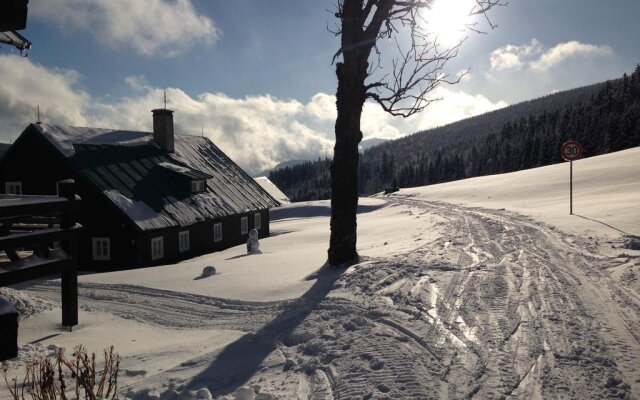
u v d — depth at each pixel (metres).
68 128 26.72
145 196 24.80
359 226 27.30
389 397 5.01
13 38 8.22
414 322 7.17
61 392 4.10
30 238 8.27
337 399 5.14
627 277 9.16
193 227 26.30
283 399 5.20
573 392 4.95
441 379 5.36
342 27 11.94
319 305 8.62
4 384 6.11
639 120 92.75
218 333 8.15
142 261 22.73
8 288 11.41
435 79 11.88
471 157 167.50
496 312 7.49
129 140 29.27
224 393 5.52
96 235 23.19
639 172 32.78
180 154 31.89
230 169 35.50
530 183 39.03
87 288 13.61
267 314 8.98
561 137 105.50
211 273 14.26
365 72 11.95
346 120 11.93
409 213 33.16
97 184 22.97
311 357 6.42
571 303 7.79
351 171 12.02
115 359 6.86
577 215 18.41
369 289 9.09
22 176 24.92
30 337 8.70
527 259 11.20
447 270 10.30
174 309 10.52
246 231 32.12
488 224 18.75
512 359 5.79
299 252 17.75
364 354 6.15
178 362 6.68
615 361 5.59
